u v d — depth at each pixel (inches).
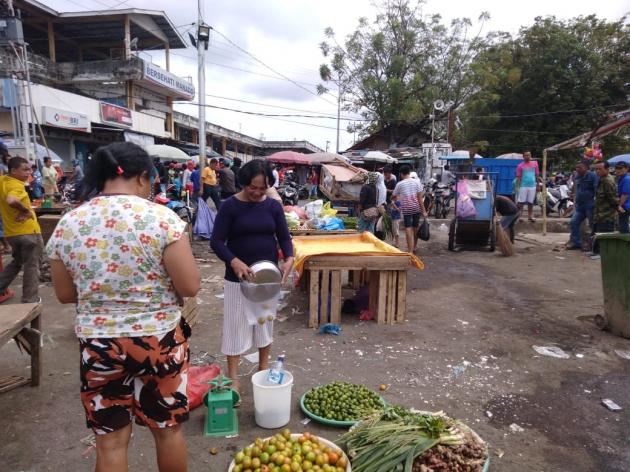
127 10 959.0
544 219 471.8
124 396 78.3
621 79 1125.7
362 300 228.7
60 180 678.5
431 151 935.0
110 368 74.8
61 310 224.4
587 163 404.5
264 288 130.9
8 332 127.3
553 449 120.5
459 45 1245.1
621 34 1156.5
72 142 844.0
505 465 113.6
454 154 860.0
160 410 79.9
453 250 402.6
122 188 78.4
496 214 397.7
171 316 79.3
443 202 616.1
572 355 179.3
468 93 1221.1
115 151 77.3
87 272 73.3
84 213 74.9
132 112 952.9
